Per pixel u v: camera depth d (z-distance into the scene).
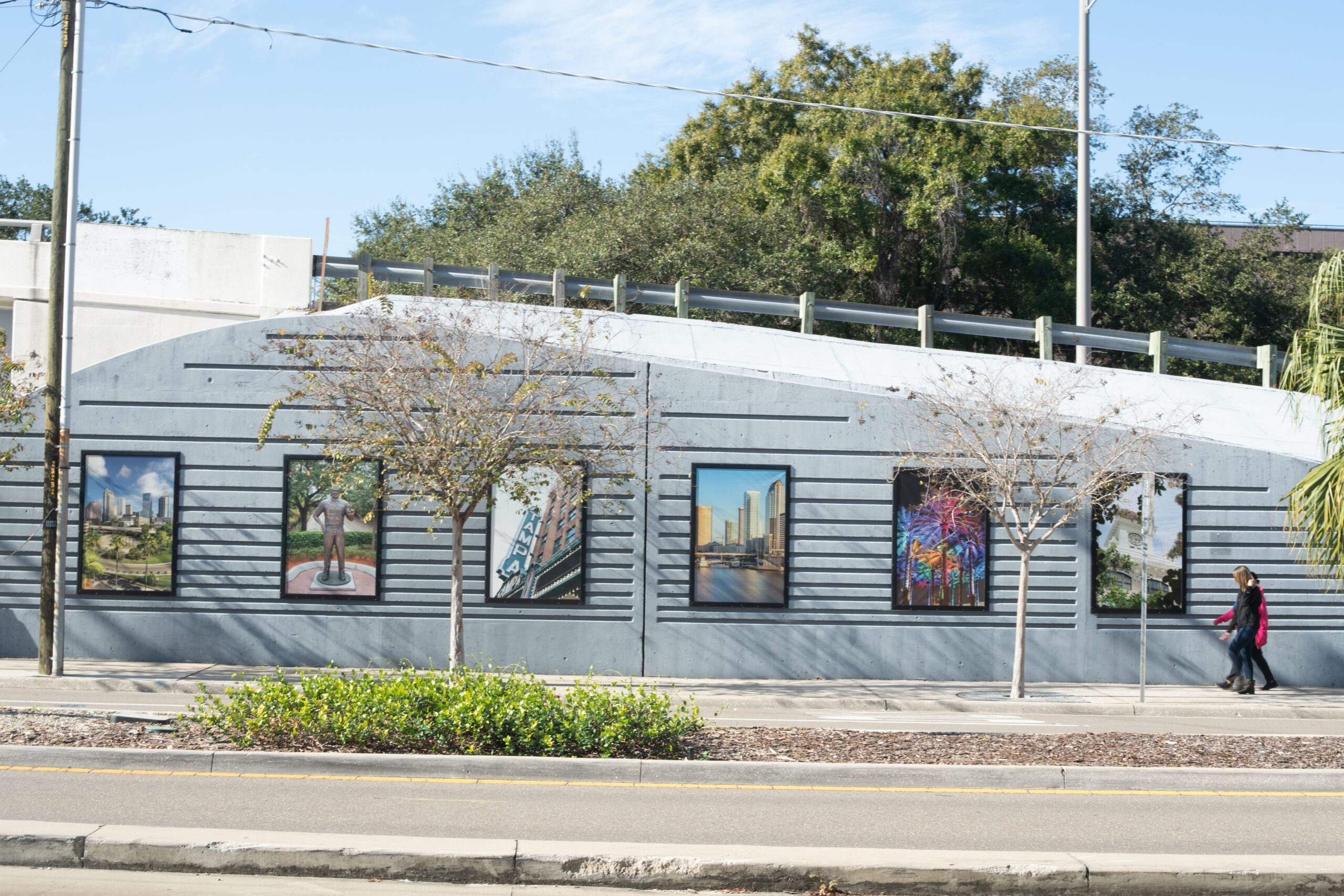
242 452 18.12
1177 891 6.90
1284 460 18.73
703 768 9.42
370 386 15.81
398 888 6.71
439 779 9.20
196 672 16.89
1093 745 11.26
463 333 16.75
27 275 22.94
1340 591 18.64
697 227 35.78
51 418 16.41
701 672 18.12
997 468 16.58
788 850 7.07
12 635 18.11
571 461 16.62
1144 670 16.67
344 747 9.83
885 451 18.34
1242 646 17.59
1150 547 17.19
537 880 6.86
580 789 8.99
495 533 18.12
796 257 36.06
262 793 8.55
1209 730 14.05
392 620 18.06
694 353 19.78
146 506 18.11
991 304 42.84
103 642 17.98
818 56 44.53
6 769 9.11
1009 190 41.31
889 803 8.88
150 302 22.70
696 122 45.56
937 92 40.06
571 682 17.11
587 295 23.03
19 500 18.17
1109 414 17.91
